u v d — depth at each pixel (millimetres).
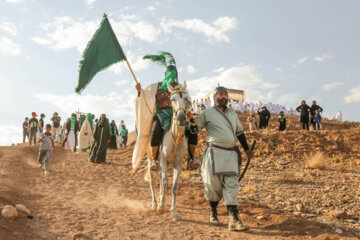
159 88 6086
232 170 5000
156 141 5711
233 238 4617
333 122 29578
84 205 6027
